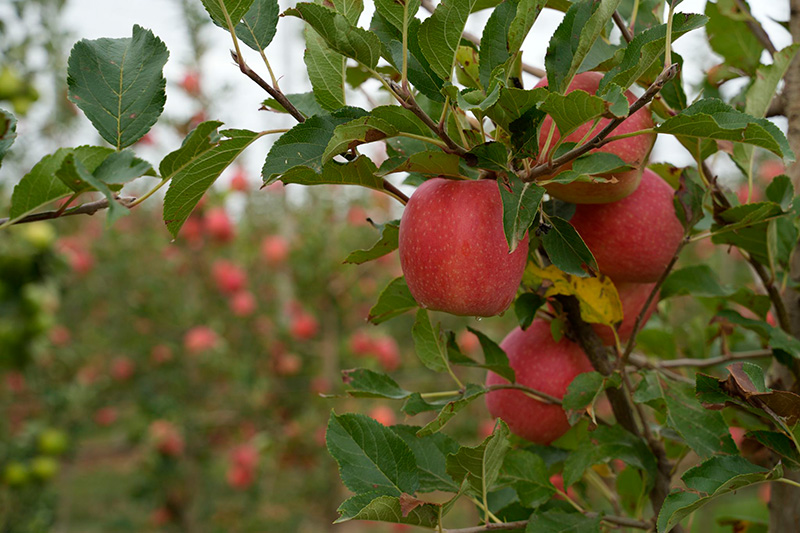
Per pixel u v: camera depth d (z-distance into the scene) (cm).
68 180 57
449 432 266
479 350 273
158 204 319
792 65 82
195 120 228
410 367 297
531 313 72
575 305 73
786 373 80
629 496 84
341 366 266
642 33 61
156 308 296
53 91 238
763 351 87
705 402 63
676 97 74
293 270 262
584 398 69
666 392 70
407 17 59
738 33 87
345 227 273
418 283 66
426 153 62
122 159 59
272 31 62
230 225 252
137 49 64
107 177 58
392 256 285
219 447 302
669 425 68
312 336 267
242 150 62
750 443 81
